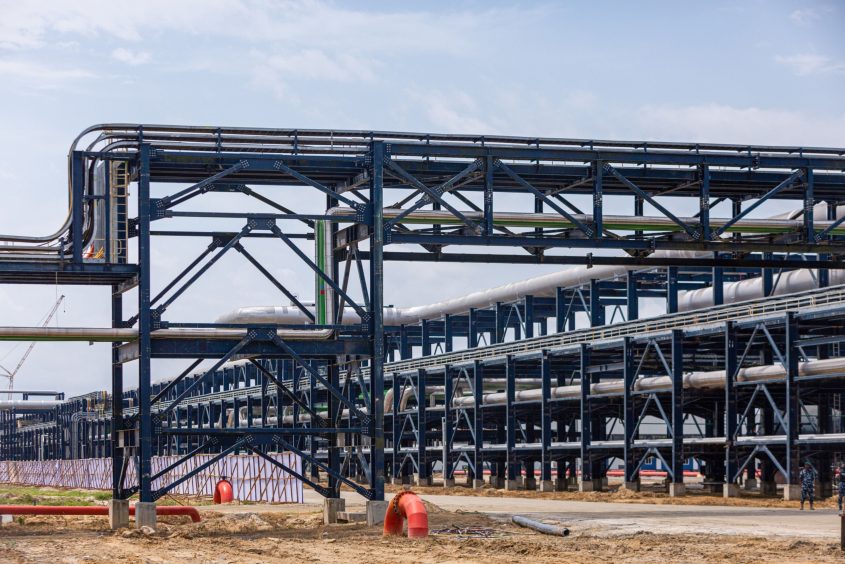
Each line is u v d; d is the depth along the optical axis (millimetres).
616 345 69438
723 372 61781
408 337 109438
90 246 41094
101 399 167750
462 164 43562
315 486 42969
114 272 39375
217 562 29547
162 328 38625
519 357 79000
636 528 37844
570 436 88375
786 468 57094
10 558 31391
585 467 71625
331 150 41500
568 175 45094
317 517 46375
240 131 40688
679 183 46250
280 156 40594
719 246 45688
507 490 77562
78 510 42719
